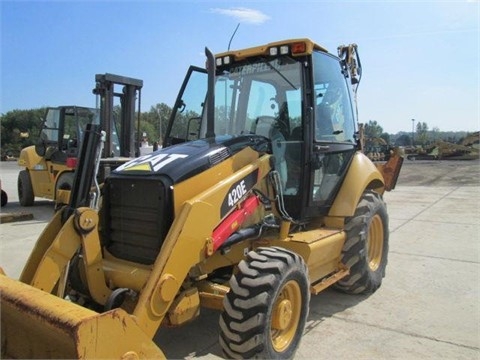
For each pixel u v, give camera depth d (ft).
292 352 10.30
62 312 7.16
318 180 13.60
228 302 9.41
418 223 28.40
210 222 9.72
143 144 36.09
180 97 13.80
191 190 10.00
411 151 114.21
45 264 9.46
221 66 14.64
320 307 14.19
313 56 13.28
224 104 14.57
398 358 10.87
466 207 35.17
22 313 7.57
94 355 6.94
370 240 15.69
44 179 33.99
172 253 8.84
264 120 13.70
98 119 32.30
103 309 10.12
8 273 17.90
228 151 11.12
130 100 27.14
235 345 9.26
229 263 11.10
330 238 12.85
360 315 13.53
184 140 14.23
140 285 9.53
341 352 11.17
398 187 51.60
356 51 16.65
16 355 8.20
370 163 15.96
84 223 9.74
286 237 12.06
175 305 9.30
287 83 13.34
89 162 10.47
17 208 35.58
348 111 15.93
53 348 7.44
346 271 14.14
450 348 11.37
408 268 18.38
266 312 9.34
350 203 14.07
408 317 13.37
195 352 11.23
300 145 12.92
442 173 70.03
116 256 10.64
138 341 7.57
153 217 9.89
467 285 16.21
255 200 11.28
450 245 22.31
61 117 31.73
